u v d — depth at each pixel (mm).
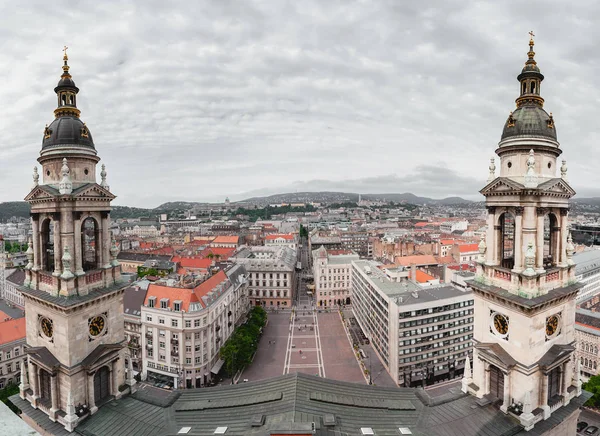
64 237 47969
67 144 49094
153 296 122750
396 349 122188
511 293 46875
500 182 47312
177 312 116375
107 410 50562
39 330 51344
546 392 46594
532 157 45094
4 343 113500
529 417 44906
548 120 47688
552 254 49875
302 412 44750
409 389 55219
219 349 130375
